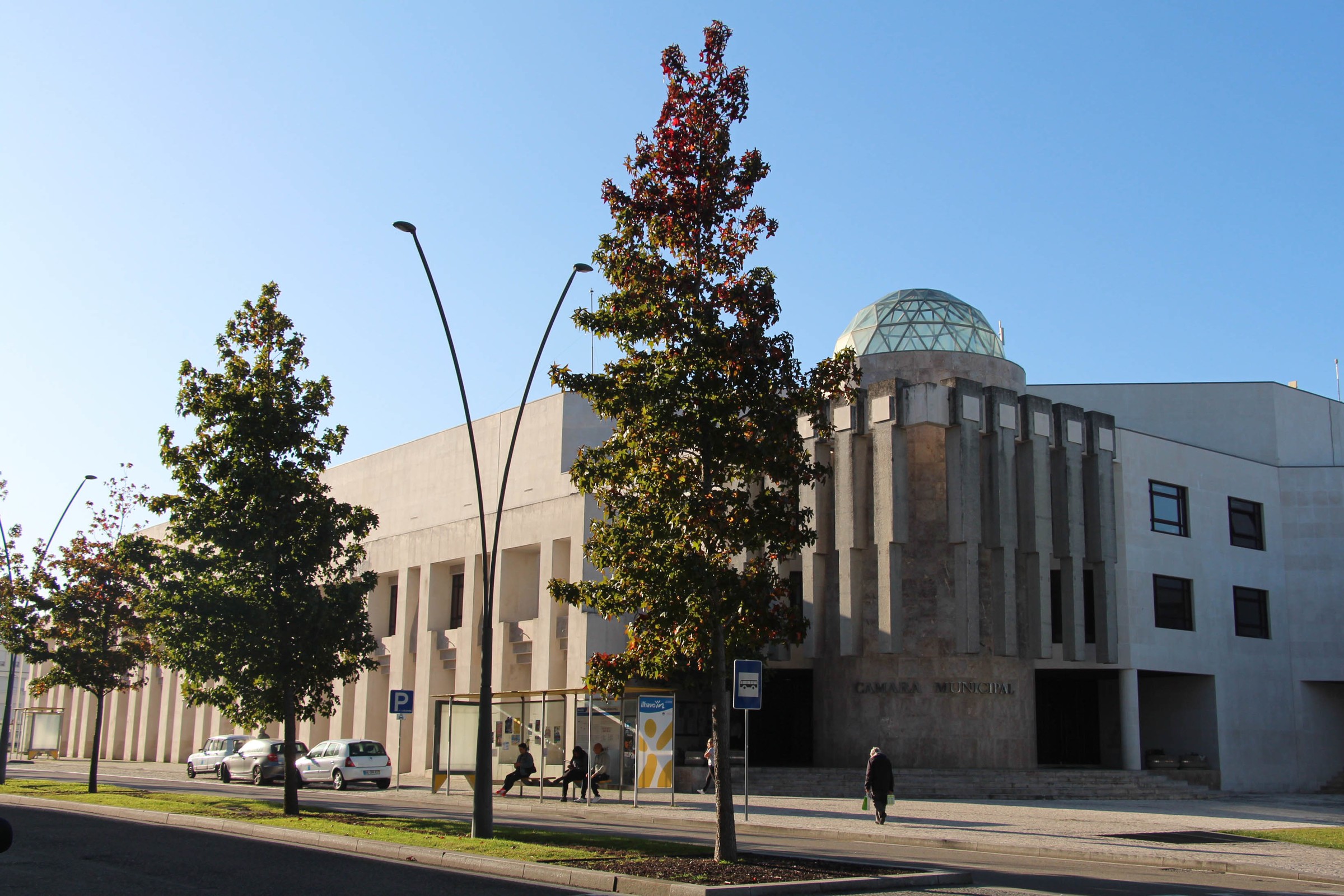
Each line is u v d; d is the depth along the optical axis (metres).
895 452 34.59
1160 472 41.69
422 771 44.38
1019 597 35.78
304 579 24.92
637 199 16.25
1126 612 39.06
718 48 16.16
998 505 34.81
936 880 14.07
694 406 15.58
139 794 29.58
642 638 16.23
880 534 34.44
